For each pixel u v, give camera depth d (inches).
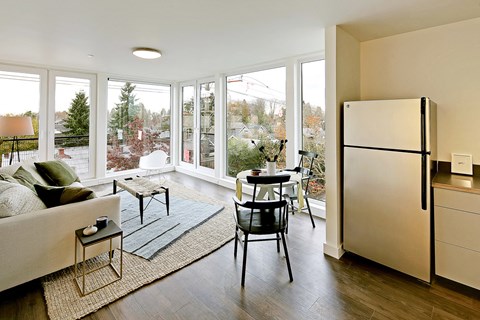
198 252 99.4
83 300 71.6
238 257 97.0
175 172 258.4
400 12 85.4
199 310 69.3
